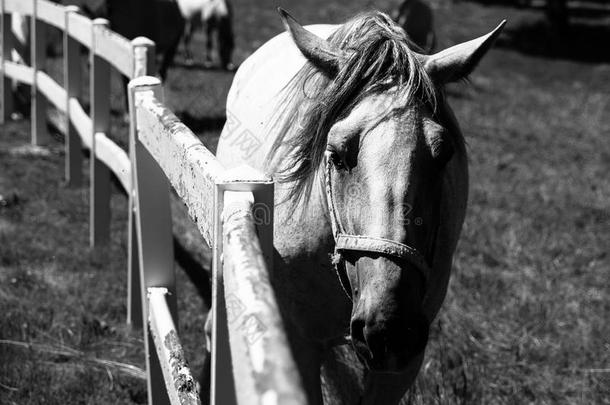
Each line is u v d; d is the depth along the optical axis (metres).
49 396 3.72
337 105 2.42
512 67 19.12
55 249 5.51
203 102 10.40
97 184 5.55
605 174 9.28
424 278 2.35
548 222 7.04
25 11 7.83
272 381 1.30
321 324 2.81
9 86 8.73
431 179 2.35
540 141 10.92
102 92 5.47
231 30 14.05
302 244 2.69
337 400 3.40
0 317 4.39
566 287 5.55
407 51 2.43
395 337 2.20
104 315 4.68
